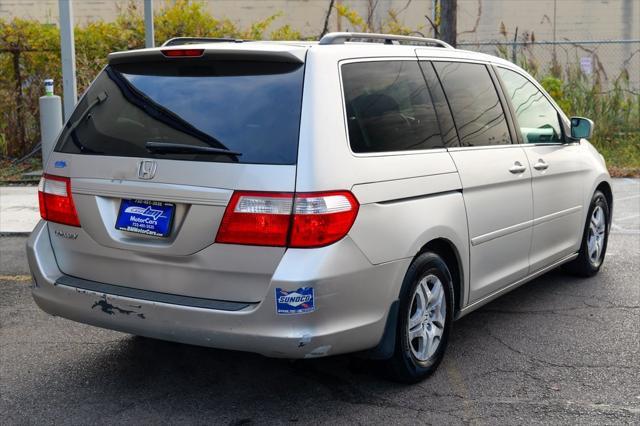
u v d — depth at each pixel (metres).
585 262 6.57
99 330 5.31
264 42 4.32
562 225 5.92
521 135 5.39
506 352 4.88
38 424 3.86
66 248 4.19
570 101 14.52
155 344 5.02
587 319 5.56
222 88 3.88
